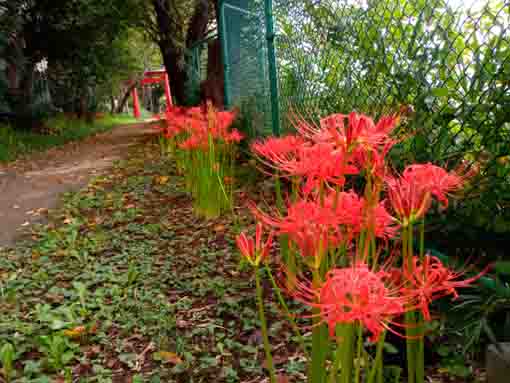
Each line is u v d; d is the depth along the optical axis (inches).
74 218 217.8
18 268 163.8
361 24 108.3
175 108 301.0
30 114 677.9
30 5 614.5
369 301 33.3
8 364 95.0
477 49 78.4
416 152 89.3
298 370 86.0
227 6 319.9
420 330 48.5
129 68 875.4
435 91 84.0
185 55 573.0
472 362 76.4
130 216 208.8
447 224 82.7
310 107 144.7
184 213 206.7
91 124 945.5
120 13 568.4
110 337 110.1
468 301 70.4
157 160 368.8
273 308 110.2
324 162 42.4
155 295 128.3
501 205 77.3
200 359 93.5
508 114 73.4
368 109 105.3
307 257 42.7
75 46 689.0
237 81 305.7
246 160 258.1
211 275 138.1
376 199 44.6
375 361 48.0
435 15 87.7
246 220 174.9
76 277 145.2
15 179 348.2
